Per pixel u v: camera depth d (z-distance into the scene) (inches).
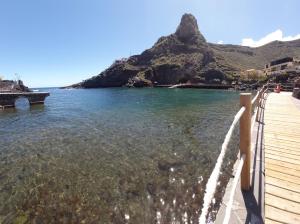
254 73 4330.7
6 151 601.9
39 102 2194.9
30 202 337.4
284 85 1630.2
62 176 419.8
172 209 301.6
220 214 164.2
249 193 182.4
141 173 411.8
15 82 3580.2
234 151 491.5
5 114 1503.4
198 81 4707.2
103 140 653.3
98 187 369.7
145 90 3914.9
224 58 5994.1
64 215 300.8
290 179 202.8
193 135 658.2
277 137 335.3
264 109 619.5
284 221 149.4
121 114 1181.1
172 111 1232.2
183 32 6481.3
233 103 1585.9
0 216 306.5
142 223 278.1
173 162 454.3
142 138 651.5
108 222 282.4
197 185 358.0
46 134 785.6
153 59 6072.8
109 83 5979.3
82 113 1317.7
